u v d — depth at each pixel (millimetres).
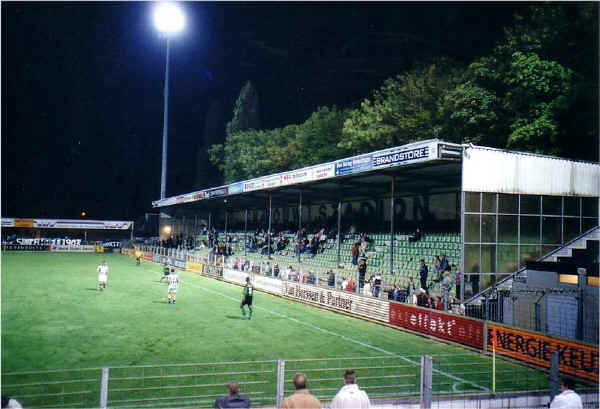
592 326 13844
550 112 26844
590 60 27734
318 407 6410
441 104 36156
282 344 15703
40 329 16594
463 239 19812
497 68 31078
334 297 23844
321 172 27266
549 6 29734
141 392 10320
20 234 74625
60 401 9539
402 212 35594
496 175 20703
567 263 14992
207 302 24875
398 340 17188
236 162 68688
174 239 64375
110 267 44562
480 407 9883
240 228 60562
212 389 10680
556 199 22234
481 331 15555
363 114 44812
